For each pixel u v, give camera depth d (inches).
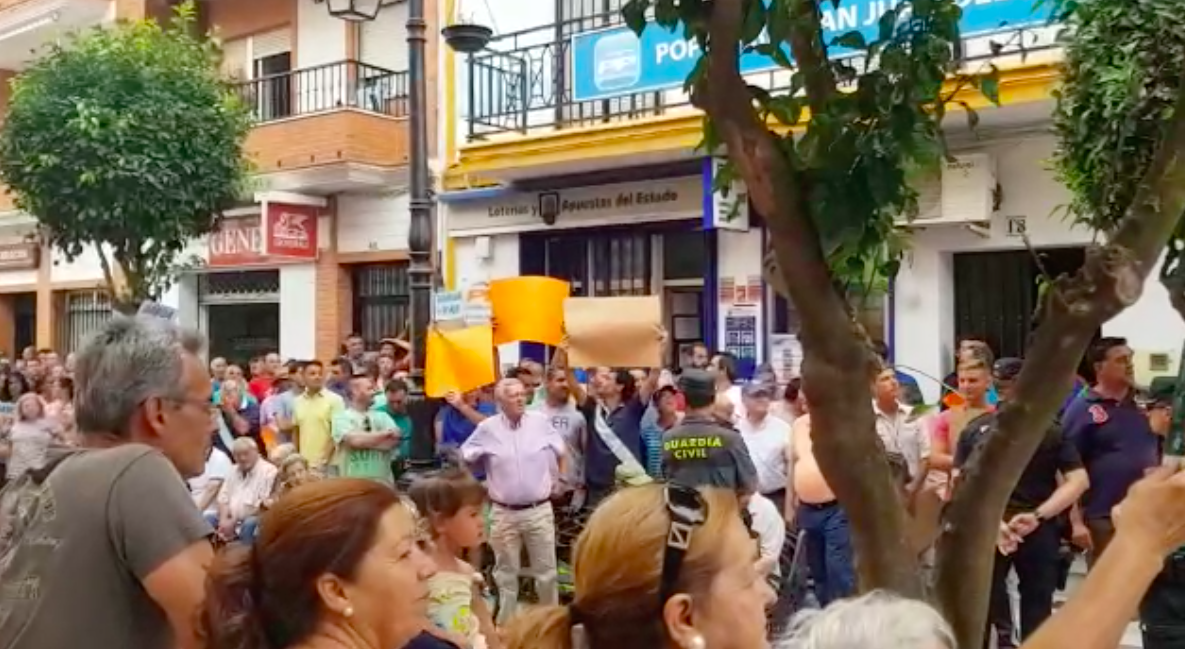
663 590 71.7
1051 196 410.6
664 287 518.9
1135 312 386.0
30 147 422.3
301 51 661.3
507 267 560.1
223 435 381.7
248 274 673.0
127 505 102.4
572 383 366.9
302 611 80.6
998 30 370.0
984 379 272.4
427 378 331.6
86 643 100.9
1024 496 254.2
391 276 617.0
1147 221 95.2
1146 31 210.7
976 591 100.8
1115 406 258.7
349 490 84.1
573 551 81.4
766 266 114.9
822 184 102.3
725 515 75.0
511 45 549.6
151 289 442.9
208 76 455.8
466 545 176.6
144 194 423.2
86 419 112.0
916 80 106.0
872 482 99.9
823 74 109.5
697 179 491.8
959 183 418.6
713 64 101.8
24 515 106.7
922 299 442.3
